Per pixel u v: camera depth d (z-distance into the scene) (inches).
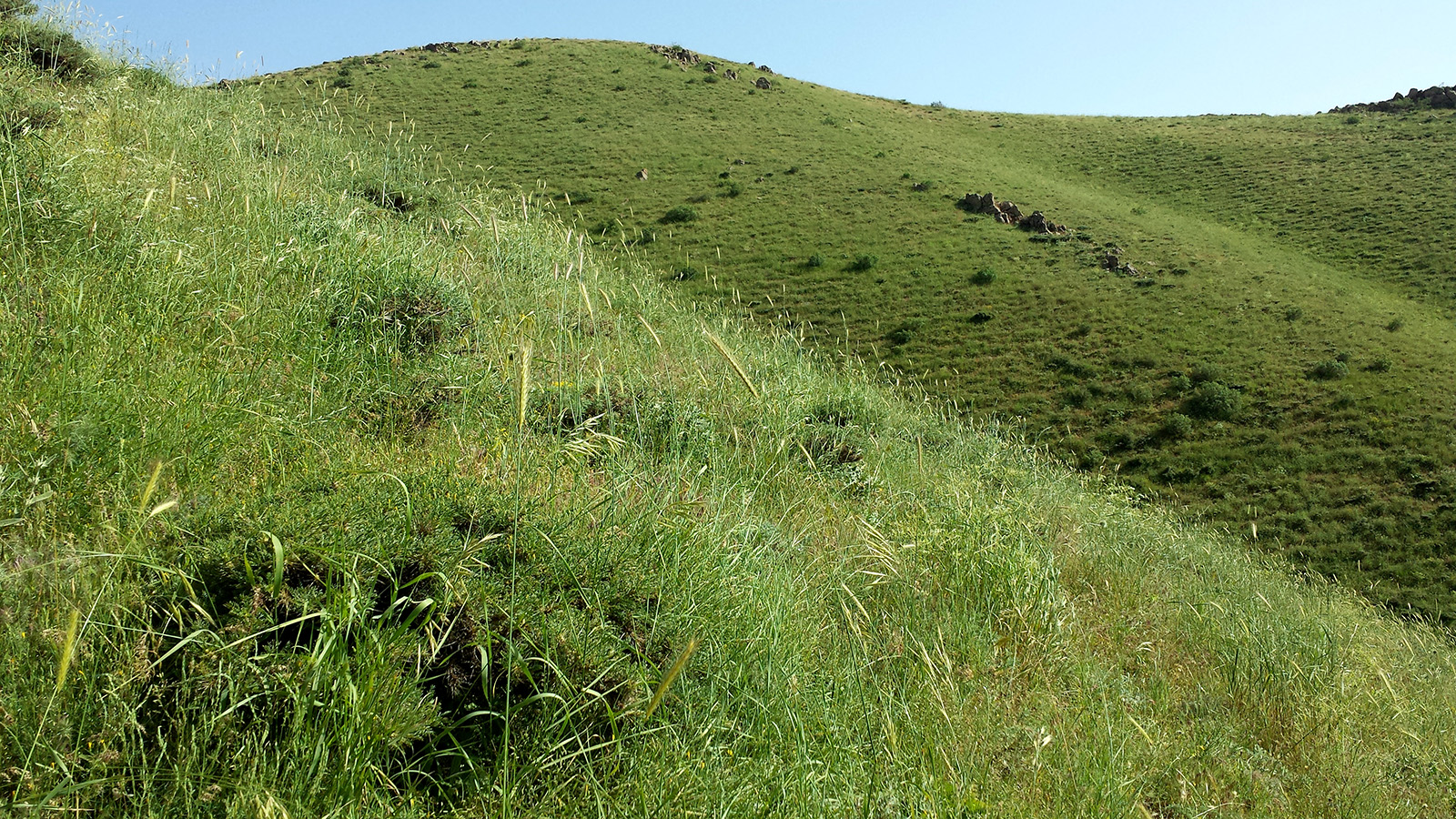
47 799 66.0
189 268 193.9
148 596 91.1
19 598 85.9
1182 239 1702.8
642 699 100.3
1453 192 1811.0
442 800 86.7
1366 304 1390.3
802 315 1392.7
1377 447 1009.5
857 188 1963.6
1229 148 2361.0
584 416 189.3
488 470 142.2
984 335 1334.9
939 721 122.6
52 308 153.9
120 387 137.3
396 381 186.7
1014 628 163.2
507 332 224.2
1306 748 155.9
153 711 82.0
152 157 262.5
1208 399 1125.7
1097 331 1333.7
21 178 189.5
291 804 74.8
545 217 478.3
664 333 365.1
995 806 106.9
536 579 112.3
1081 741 130.6
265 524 101.5
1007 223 1787.6
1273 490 964.6
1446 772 163.8
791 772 97.9
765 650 117.6
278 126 417.4
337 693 84.4
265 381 163.3
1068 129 2741.1
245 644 85.7
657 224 1696.6
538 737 92.5
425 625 95.9
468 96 2372.0
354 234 272.8
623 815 86.6
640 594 117.2
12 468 106.2
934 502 230.2
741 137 2281.0
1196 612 205.9
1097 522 320.2
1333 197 1929.1
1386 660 253.4
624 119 2327.8
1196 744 142.9
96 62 393.4
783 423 228.2
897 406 500.1
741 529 147.9
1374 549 850.1
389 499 114.0
